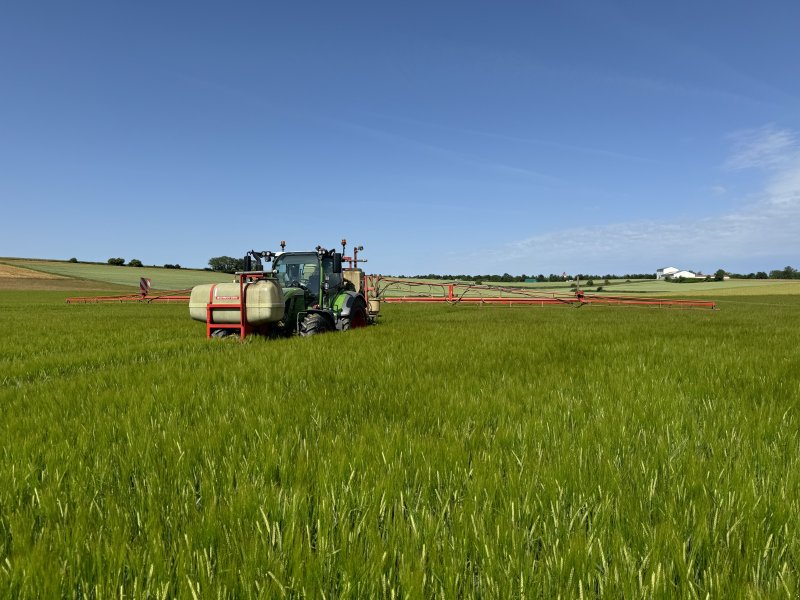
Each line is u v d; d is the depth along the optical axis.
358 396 4.80
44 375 6.85
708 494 2.43
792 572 1.82
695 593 1.68
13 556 1.93
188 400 4.70
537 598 1.70
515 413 4.11
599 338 10.59
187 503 2.41
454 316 21.62
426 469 2.76
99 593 1.70
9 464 2.96
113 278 84.94
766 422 3.64
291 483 2.64
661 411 4.08
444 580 1.77
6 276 77.38
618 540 1.96
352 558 1.85
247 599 1.70
